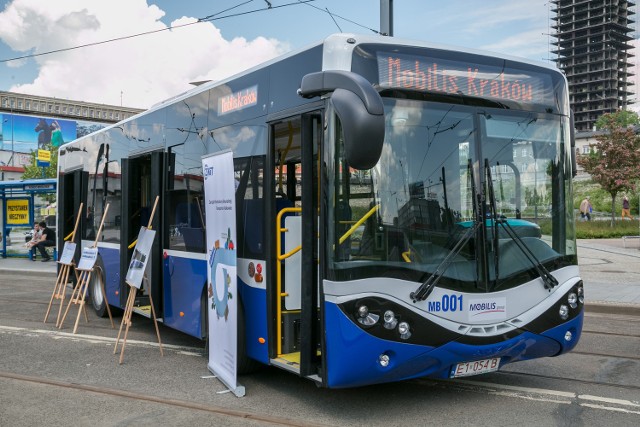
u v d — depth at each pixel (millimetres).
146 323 10820
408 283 5238
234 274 6293
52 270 20266
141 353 8328
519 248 5688
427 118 5512
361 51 5426
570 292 5930
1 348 8664
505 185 5719
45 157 36125
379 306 5141
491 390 6395
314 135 5781
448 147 5547
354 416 5637
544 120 6066
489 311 5488
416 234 5324
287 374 7117
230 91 7207
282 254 6340
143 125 9562
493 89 5852
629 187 36469
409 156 5398
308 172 5730
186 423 5527
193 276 7844
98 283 11281
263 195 6395
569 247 6031
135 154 9773
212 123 7578
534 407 5855
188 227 8016
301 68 5922
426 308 5270
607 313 11773
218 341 6809
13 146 106938
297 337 6367
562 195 6051
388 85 5422
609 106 181125
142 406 6027
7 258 24766
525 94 6016
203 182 7594
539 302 5750
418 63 5574
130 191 9922
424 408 5840
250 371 6953
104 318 11328
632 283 14953
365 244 5191
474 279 5457
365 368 5152
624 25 188125
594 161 37531
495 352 5527
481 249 5508
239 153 6934
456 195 5508
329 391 6426
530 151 5918
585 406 5883
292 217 6352
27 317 11359
